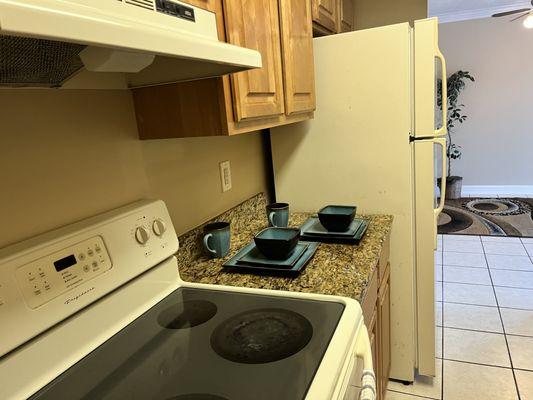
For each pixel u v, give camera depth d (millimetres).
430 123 1683
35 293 765
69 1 511
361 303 1095
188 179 1426
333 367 725
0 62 667
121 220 979
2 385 709
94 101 1015
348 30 2344
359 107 1754
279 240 1239
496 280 3041
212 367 774
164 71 1033
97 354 855
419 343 1952
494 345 2258
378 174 1784
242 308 1001
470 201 5344
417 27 1618
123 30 533
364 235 1527
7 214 814
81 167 983
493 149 5504
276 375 729
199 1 891
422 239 1809
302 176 1931
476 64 5262
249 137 1885
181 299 1074
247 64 832
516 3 4691
